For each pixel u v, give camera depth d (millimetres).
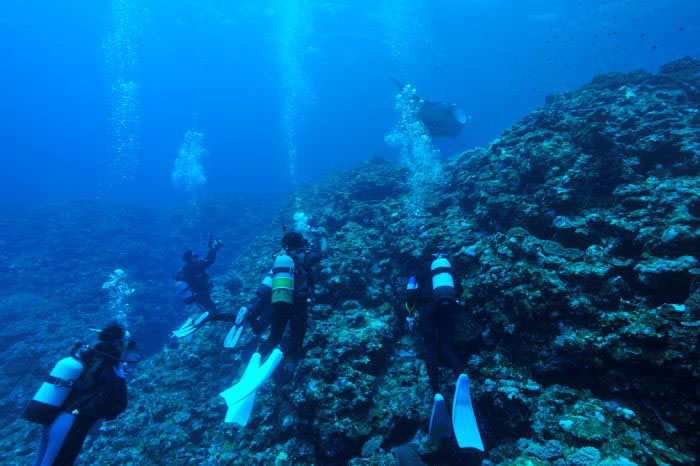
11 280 13867
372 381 3998
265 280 4102
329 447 3523
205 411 5613
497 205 5238
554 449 2547
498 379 3348
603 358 2857
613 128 5266
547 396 2990
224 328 7285
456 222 5906
